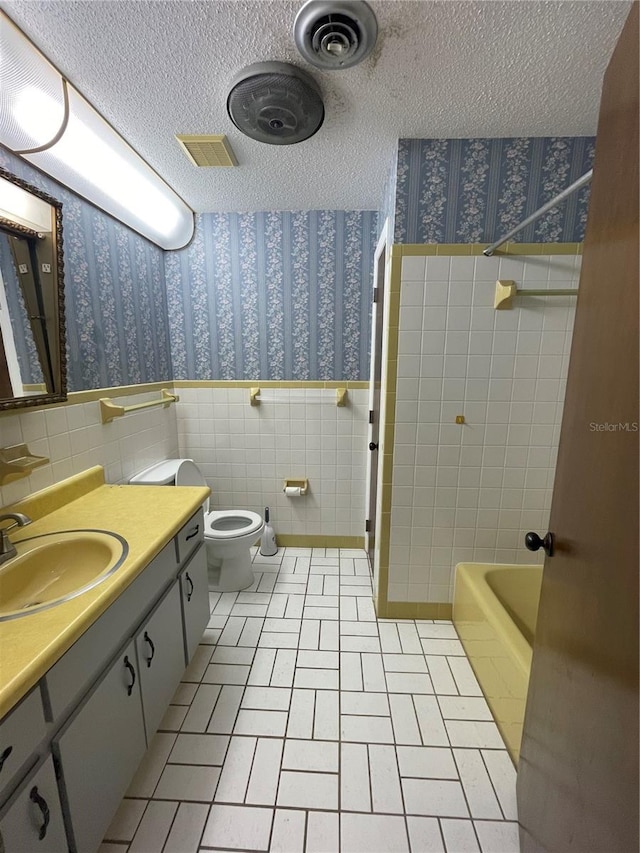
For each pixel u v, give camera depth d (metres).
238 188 1.98
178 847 1.01
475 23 0.98
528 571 1.81
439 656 1.69
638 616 0.53
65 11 0.95
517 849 1.02
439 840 1.03
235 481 2.64
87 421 1.62
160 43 1.05
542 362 1.68
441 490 1.83
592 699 0.66
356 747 1.28
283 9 0.96
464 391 1.73
